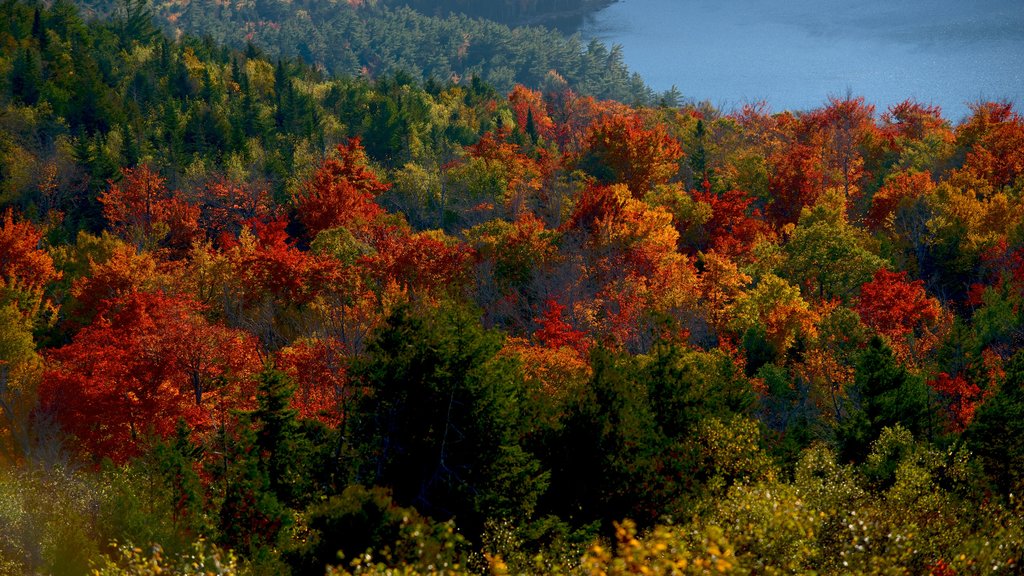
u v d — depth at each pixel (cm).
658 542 1417
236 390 4109
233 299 6000
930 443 3259
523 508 2452
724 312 5975
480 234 7112
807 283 6944
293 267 5994
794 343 5459
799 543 1783
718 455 2716
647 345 5309
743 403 3653
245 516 2512
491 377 2564
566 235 6981
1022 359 3269
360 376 2659
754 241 8531
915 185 8819
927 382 4134
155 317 4366
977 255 7544
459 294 5772
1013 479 2844
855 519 1880
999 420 2997
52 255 7538
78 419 3819
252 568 2169
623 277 6372
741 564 1664
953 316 5947
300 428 2945
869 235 8388
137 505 2442
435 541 1814
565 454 2647
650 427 2736
